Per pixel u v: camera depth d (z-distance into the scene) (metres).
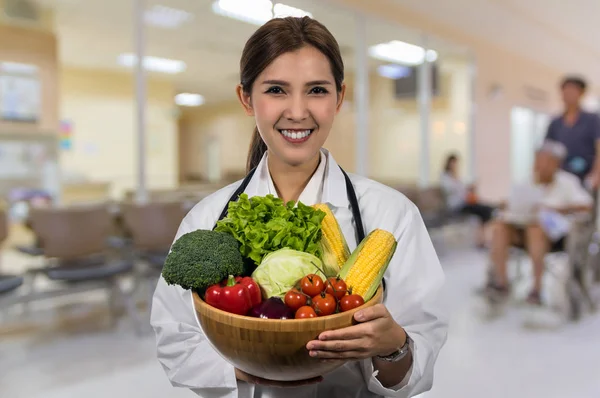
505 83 8.62
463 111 7.82
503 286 3.90
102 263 3.55
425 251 0.89
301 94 0.78
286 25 0.78
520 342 3.25
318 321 0.61
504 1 6.55
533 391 2.55
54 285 4.37
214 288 0.68
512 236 4.00
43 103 5.75
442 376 2.72
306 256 0.72
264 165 0.95
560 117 4.30
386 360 0.75
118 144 9.52
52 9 5.68
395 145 7.60
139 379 2.65
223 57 8.00
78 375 2.70
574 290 3.71
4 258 5.46
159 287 0.98
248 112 0.89
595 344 3.21
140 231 3.65
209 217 0.98
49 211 3.31
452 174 6.84
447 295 0.89
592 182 3.90
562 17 7.50
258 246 0.74
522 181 3.88
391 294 0.85
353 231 0.88
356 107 6.15
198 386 0.85
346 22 5.84
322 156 0.94
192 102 13.20
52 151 5.87
